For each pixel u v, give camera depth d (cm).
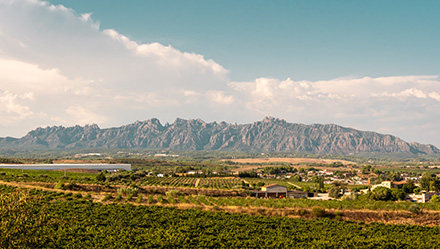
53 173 18588
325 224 7375
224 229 6544
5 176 13212
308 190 17012
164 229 6334
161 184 16150
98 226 6178
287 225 7125
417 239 6272
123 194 10394
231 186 17212
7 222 2930
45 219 3278
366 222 8031
